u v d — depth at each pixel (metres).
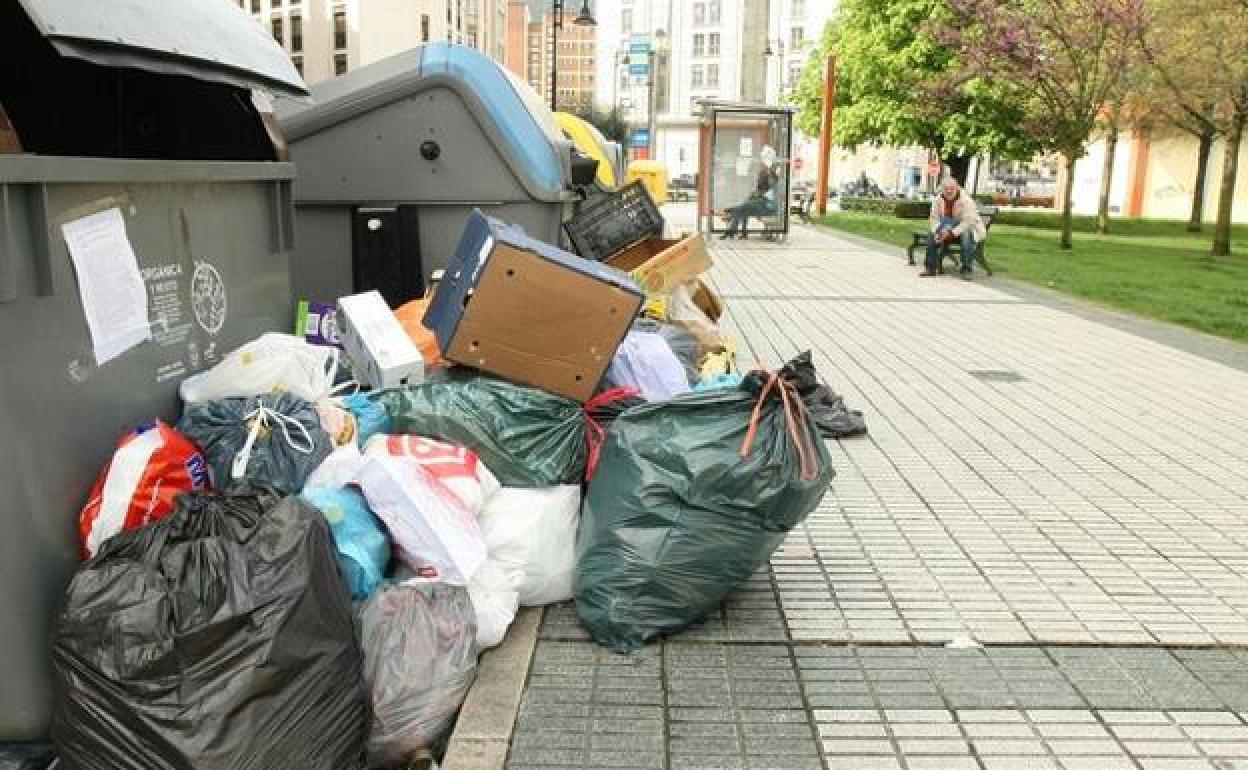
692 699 3.36
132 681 2.41
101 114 4.60
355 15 71.38
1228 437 6.87
